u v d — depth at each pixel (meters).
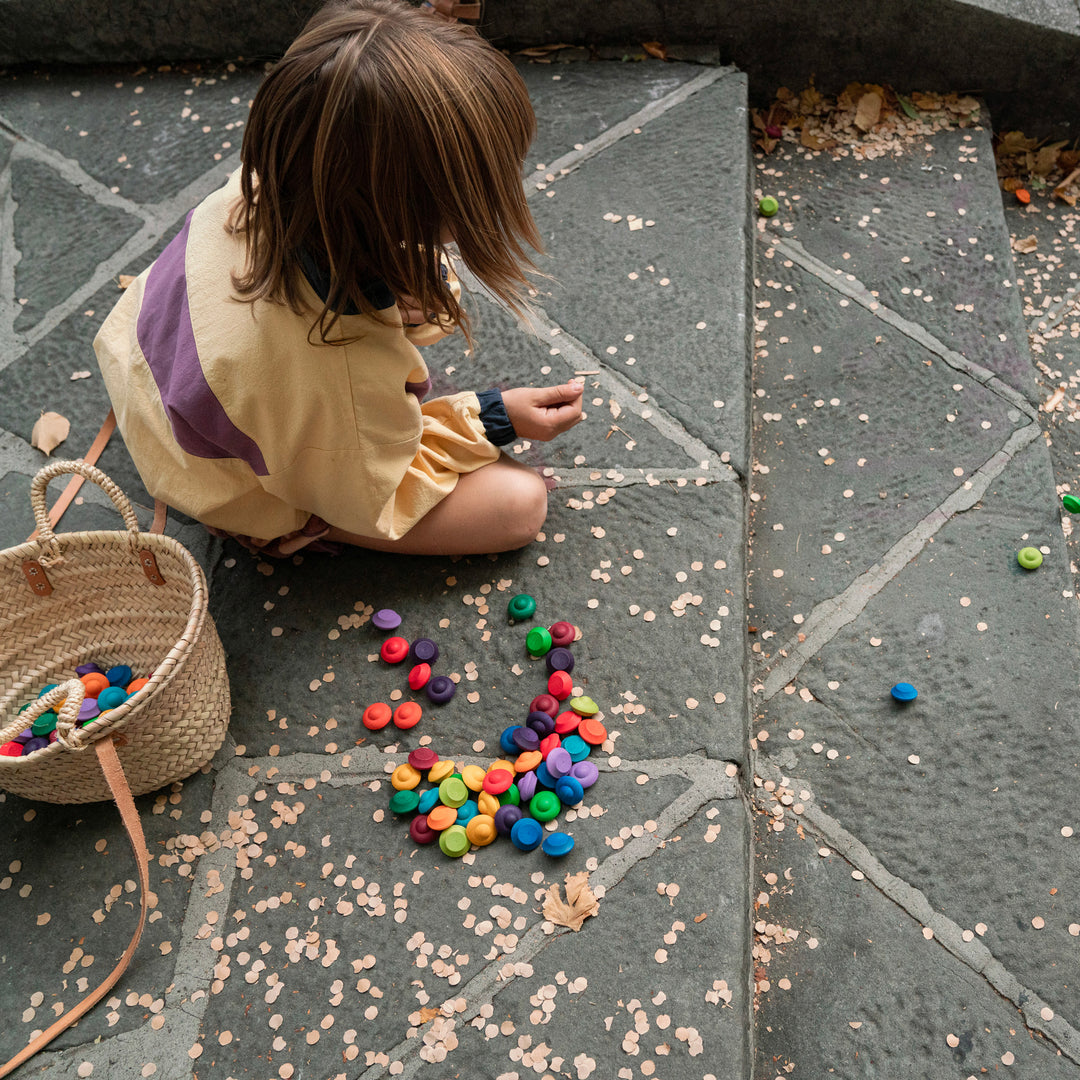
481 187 1.17
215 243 1.38
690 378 1.97
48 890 1.50
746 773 1.58
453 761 1.57
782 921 1.54
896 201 2.41
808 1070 1.41
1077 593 1.92
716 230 2.18
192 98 2.54
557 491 1.85
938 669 1.75
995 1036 1.42
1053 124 2.58
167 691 1.38
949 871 1.56
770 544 1.93
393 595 1.77
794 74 2.57
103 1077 1.33
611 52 2.52
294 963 1.41
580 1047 1.31
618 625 1.69
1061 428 2.16
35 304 2.21
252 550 1.80
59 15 2.50
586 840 1.48
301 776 1.59
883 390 2.11
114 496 1.53
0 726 1.58
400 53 1.06
